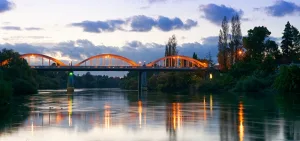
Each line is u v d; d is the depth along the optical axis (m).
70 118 55.44
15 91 136.88
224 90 157.12
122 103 88.81
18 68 145.50
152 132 42.34
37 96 126.50
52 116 58.25
